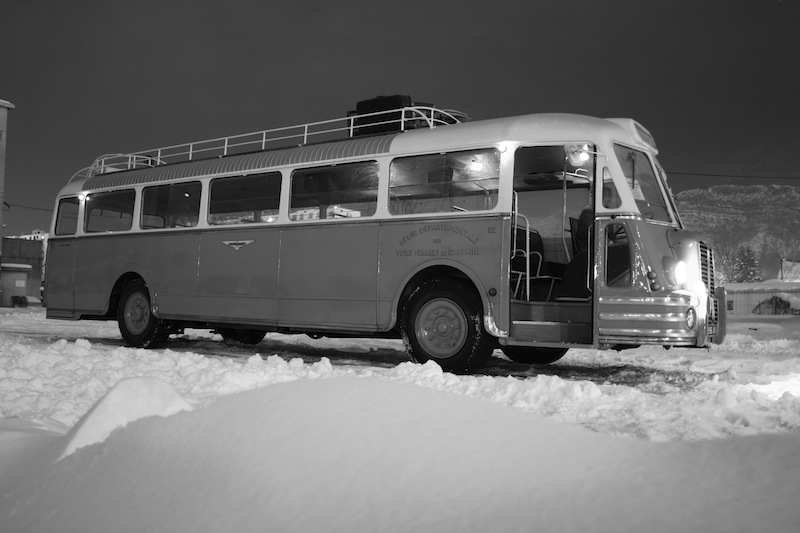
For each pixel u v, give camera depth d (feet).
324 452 9.22
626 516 7.18
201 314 40.60
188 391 23.52
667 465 8.41
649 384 29.91
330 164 36.09
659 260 29.30
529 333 30.40
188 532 8.30
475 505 7.71
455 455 8.88
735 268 372.99
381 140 34.86
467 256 31.45
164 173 43.50
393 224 33.71
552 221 36.86
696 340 29.07
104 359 28.68
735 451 8.59
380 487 8.30
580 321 29.94
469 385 24.34
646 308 28.60
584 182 36.06
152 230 43.37
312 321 36.04
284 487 8.66
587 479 8.15
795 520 6.77
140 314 43.98
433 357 32.01
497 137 31.37
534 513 7.42
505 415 10.18
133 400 11.97
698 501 7.39
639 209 29.96
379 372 27.76
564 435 9.54
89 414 11.76
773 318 141.49
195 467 9.73
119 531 8.81
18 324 76.02
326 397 10.89
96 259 46.24
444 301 31.89
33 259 165.37
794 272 367.25
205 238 40.81
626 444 9.27
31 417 17.53
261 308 38.06
